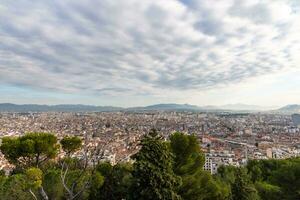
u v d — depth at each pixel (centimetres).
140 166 1177
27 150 1723
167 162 1231
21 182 1573
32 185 1276
